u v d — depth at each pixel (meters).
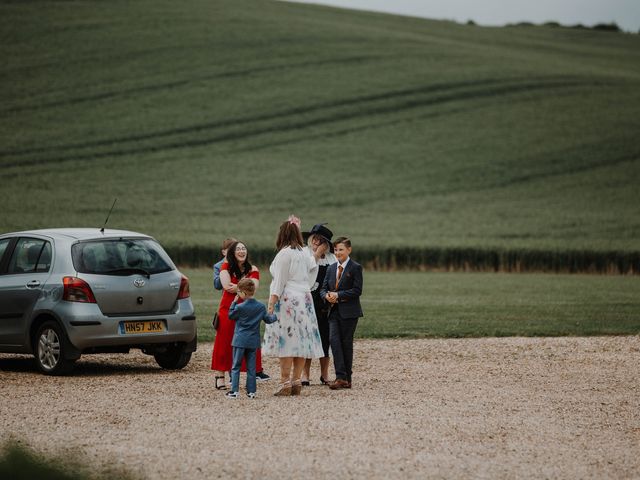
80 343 19.31
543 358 22.56
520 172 95.00
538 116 109.12
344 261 18.55
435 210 83.25
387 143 100.38
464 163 96.62
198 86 108.00
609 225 78.12
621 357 22.81
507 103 112.31
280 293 17.59
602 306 36.88
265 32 127.69
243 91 107.94
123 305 19.83
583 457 12.22
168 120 100.19
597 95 117.38
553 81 122.44
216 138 97.38
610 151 100.38
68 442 12.79
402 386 18.33
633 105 114.06
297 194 86.25
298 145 98.50
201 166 91.25
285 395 17.28
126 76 108.62
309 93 109.06
